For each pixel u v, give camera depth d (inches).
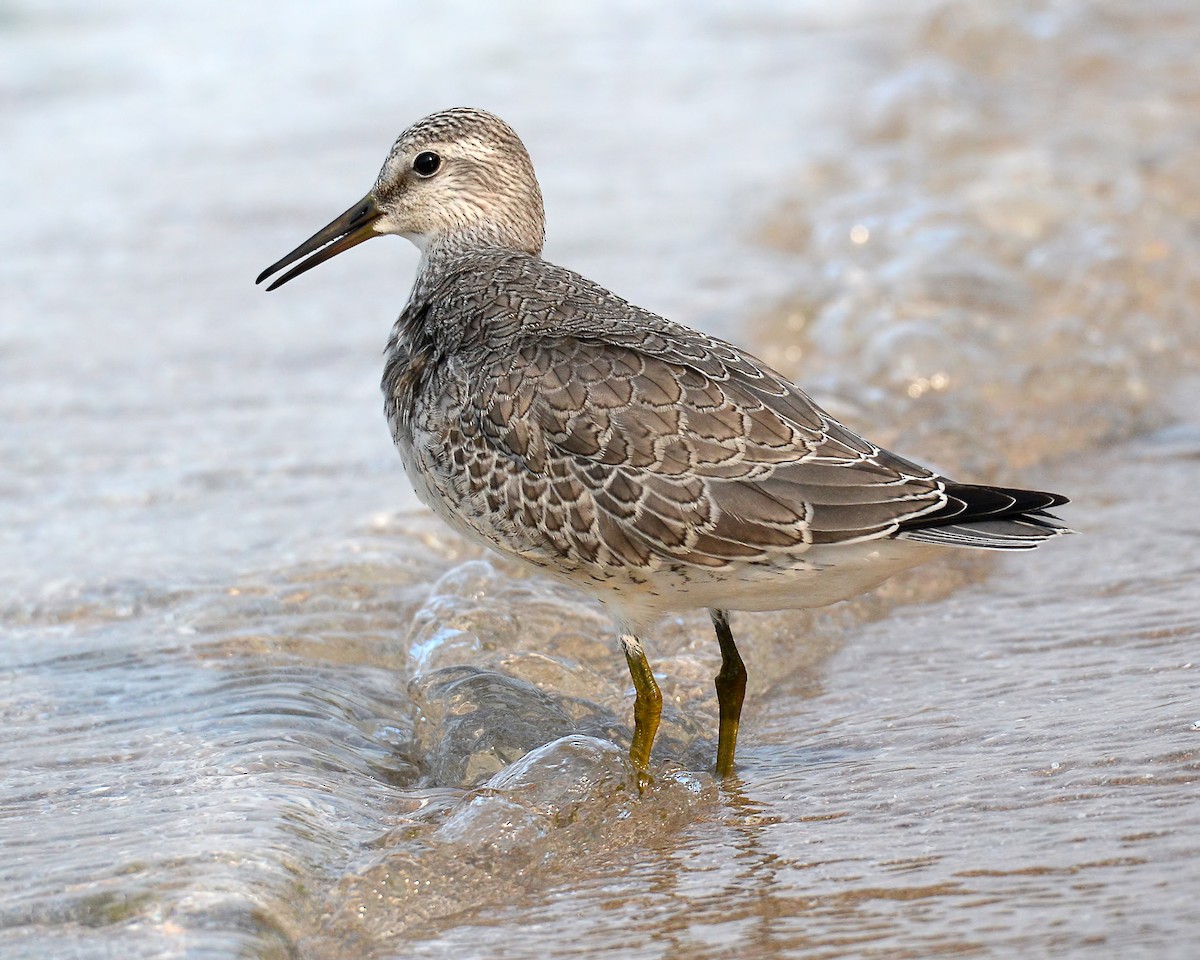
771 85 1109.7
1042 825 335.0
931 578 498.0
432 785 388.5
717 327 708.0
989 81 1079.0
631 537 361.1
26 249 813.2
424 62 1170.0
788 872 328.5
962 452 589.3
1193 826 328.5
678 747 405.7
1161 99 1011.9
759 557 355.9
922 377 650.8
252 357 690.8
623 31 1262.3
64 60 1160.2
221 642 453.1
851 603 485.1
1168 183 861.2
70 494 557.0
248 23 1264.8
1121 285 735.1
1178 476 565.9
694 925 311.6
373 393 655.1
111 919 311.1
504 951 306.8
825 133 997.8
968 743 383.9
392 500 550.0
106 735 398.6
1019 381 647.1
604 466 361.1
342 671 443.2
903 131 985.5
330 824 353.1
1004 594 482.3
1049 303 727.1
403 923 320.8
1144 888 305.1
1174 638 434.3
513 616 458.9
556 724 404.5
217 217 860.0
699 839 349.4
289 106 1063.0
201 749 389.7
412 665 442.9
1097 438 607.5
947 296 720.3
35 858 333.7
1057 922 295.4
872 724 403.2
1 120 1035.3
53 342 700.0
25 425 616.1
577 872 338.6
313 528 526.9
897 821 346.3
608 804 360.5
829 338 697.0
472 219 454.0
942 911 305.1
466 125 450.9
